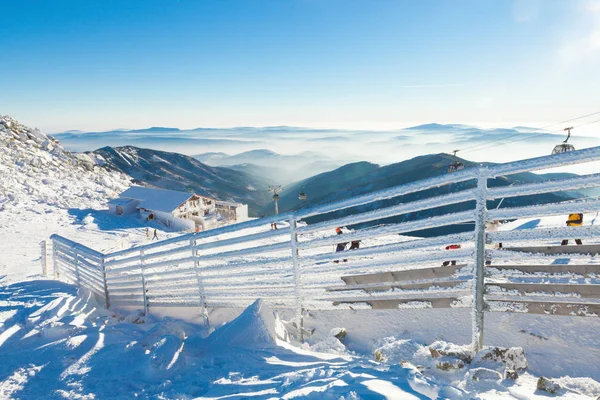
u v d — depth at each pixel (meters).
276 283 6.46
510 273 4.42
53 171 53.16
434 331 5.29
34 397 4.12
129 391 4.10
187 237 7.48
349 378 3.46
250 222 6.51
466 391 3.39
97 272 10.12
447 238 4.75
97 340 5.89
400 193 4.91
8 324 7.02
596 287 3.98
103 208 42.00
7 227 30.11
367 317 6.04
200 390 3.95
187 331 6.87
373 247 5.36
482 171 4.32
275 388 3.64
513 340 4.69
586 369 3.99
